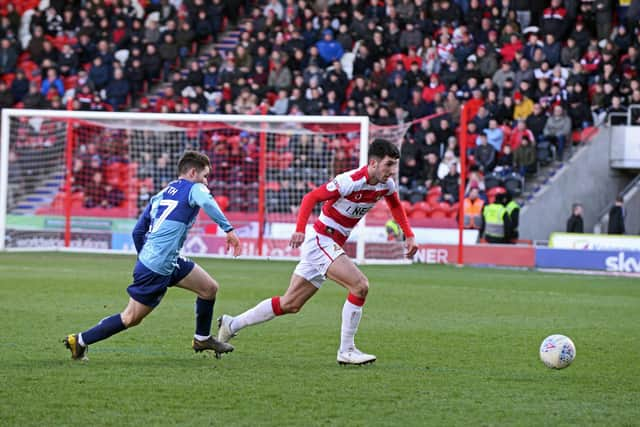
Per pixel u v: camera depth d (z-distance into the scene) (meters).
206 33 55.38
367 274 35.16
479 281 33.09
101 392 12.59
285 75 50.78
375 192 14.91
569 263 39.38
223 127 42.72
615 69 48.62
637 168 46.84
